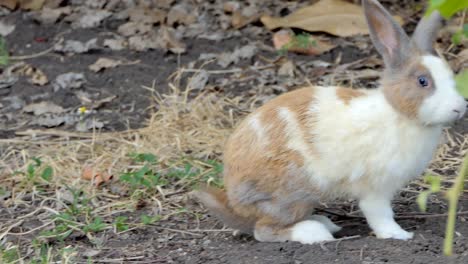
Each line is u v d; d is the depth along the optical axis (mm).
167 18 13578
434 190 5816
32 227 8781
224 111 11328
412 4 13602
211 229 8547
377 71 11969
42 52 12961
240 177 7738
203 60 12562
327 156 7496
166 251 8070
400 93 7387
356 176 7531
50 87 12148
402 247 7582
